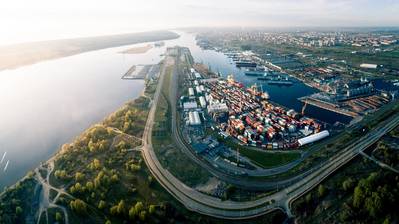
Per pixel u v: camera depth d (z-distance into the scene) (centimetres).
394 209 15638
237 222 17700
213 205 19175
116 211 18262
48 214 18475
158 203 19288
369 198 16000
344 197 17975
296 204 18512
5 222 17700
